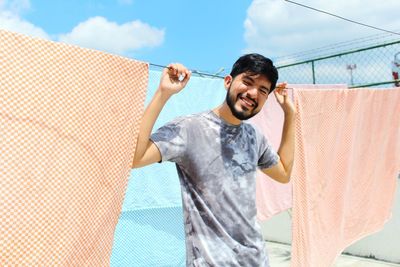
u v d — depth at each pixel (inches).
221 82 127.0
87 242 60.5
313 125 123.7
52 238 56.4
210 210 68.5
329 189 127.9
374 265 227.9
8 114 54.0
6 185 53.2
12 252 53.2
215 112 74.1
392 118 156.0
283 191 139.1
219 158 70.1
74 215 58.7
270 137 134.3
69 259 58.0
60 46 58.7
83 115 60.2
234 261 68.2
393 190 158.2
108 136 62.9
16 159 54.1
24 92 55.3
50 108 57.1
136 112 66.8
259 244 72.5
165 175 115.0
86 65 61.0
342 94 133.4
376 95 148.3
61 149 57.8
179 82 65.3
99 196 61.9
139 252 110.3
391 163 156.2
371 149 147.7
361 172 144.2
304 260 116.7
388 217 156.7
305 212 118.3
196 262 67.5
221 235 68.1
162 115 112.7
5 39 54.4
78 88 59.9
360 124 142.0
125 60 65.6
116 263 105.9
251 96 71.1
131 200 108.1
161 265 114.3
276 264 233.1
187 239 69.7
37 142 55.7
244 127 77.2
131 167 65.6
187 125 68.8
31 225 54.7
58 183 57.3
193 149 68.2
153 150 64.8
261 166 86.0
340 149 132.4
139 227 111.0
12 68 54.6
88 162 60.4
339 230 131.4
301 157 118.3
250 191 73.1
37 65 56.5
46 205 56.1
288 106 94.0
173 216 118.3
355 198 142.6
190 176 69.9
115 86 64.1
